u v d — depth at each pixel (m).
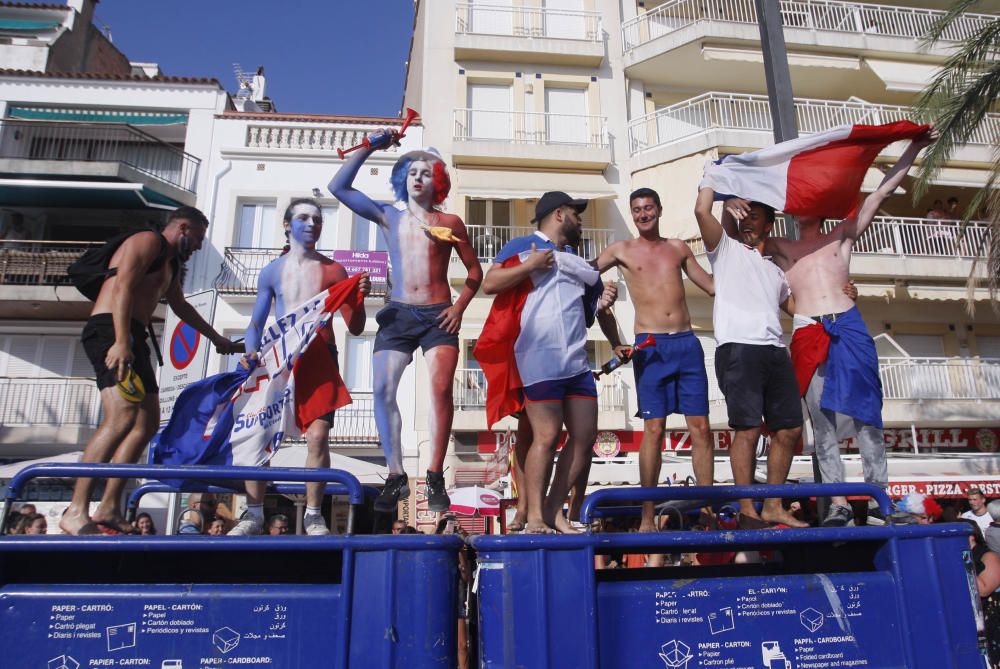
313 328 3.79
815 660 2.14
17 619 1.96
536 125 18.09
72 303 15.96
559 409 3.12
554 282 3.26
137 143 17.64
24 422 15.88
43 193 16.38
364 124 17.52
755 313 3.92
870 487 2.57
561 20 19.17
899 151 17.77
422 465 15.47
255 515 3.55
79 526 3.03
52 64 19.72
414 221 3.77
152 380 3.58
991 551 4.97
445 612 1.99
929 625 2.23
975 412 16.22
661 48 18.44
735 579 2.19
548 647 1.98
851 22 19.67
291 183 17.03
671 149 17.67
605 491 2.38
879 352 17.75
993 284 11.28
